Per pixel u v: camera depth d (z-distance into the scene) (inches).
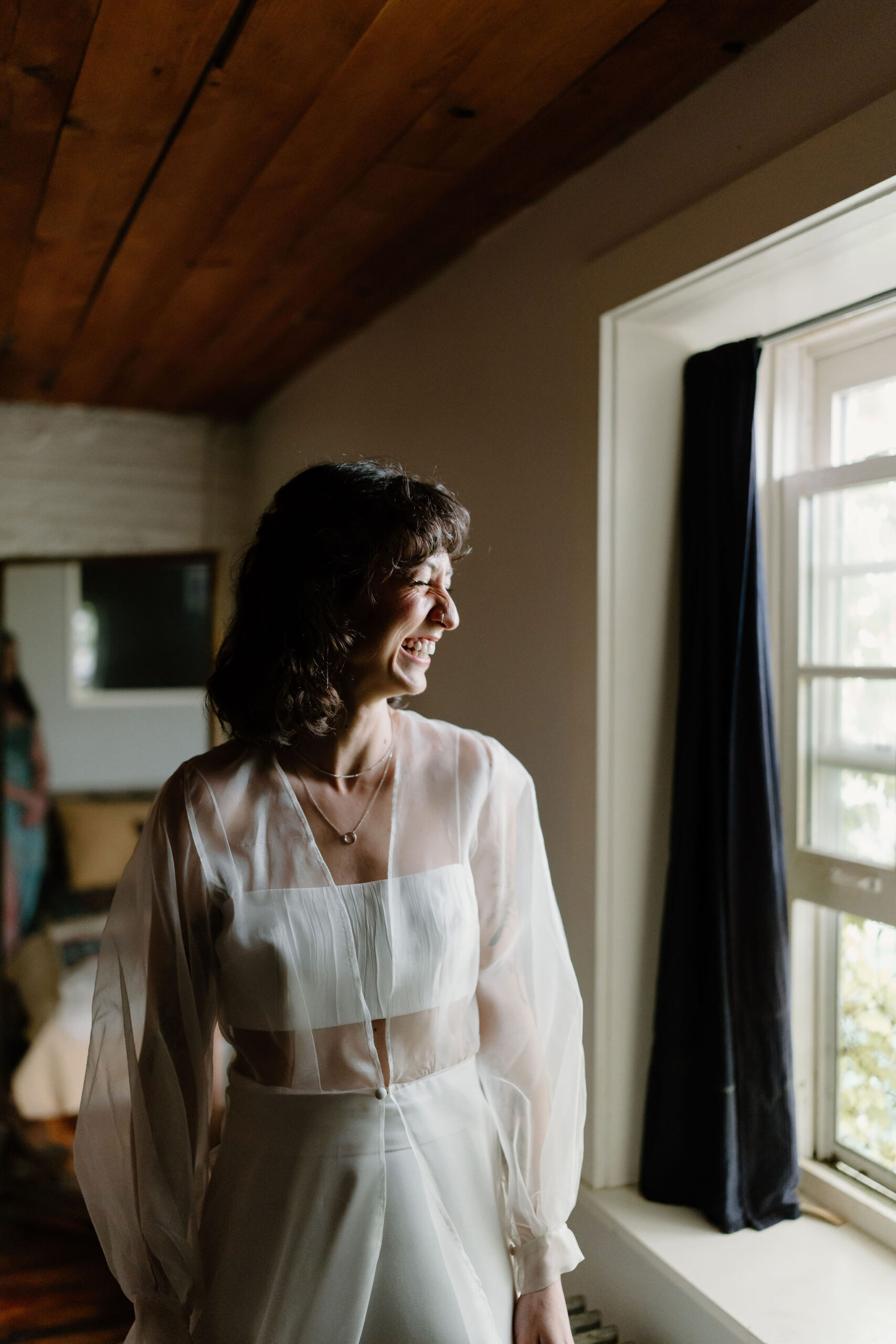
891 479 61.6
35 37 53.6
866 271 56.1
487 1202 45.9
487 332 82.8
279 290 95.7
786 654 70.1
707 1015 64.0
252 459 152.3
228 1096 46.7
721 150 56.8
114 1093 44.6
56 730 209.2
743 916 62.4
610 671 66.7
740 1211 62.5
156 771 215.8
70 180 71.4
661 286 60.1
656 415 67.4
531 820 51.3
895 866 61.9
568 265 71.3
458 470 88.4
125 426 148.3
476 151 67.3
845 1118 67.1
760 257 54.9
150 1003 44.4
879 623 63.8
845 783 66.6
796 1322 52.8
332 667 45.1
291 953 43.1
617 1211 64.6
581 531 68.1
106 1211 43.7
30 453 143.8
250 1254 42.8
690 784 64.7
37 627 207.3
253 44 54.6
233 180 71.8
